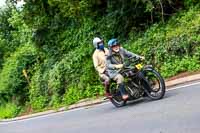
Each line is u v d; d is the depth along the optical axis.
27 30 27.92
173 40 15.27
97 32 21.55
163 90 10.96
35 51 28.00
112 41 11.75
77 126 11.53
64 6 20.80
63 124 12.88
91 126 10.77
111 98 12.47
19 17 27.56
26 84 28.09
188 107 9.14
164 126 8.27
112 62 11.86
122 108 11.91
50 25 26.02
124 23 19.62
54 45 25.91
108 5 20.14
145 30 18.48
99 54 12.36
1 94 31.92
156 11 18.19
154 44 16.36
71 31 24.41
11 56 33.41
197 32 14.87
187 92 10.98
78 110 16.05
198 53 14.18
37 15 25.66
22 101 28.02
